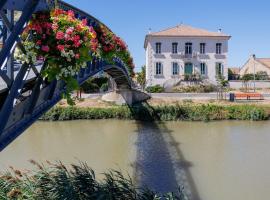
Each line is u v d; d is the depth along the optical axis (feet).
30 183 26.23
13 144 55.88
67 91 16.74
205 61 132.46
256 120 79.82
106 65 43.32
